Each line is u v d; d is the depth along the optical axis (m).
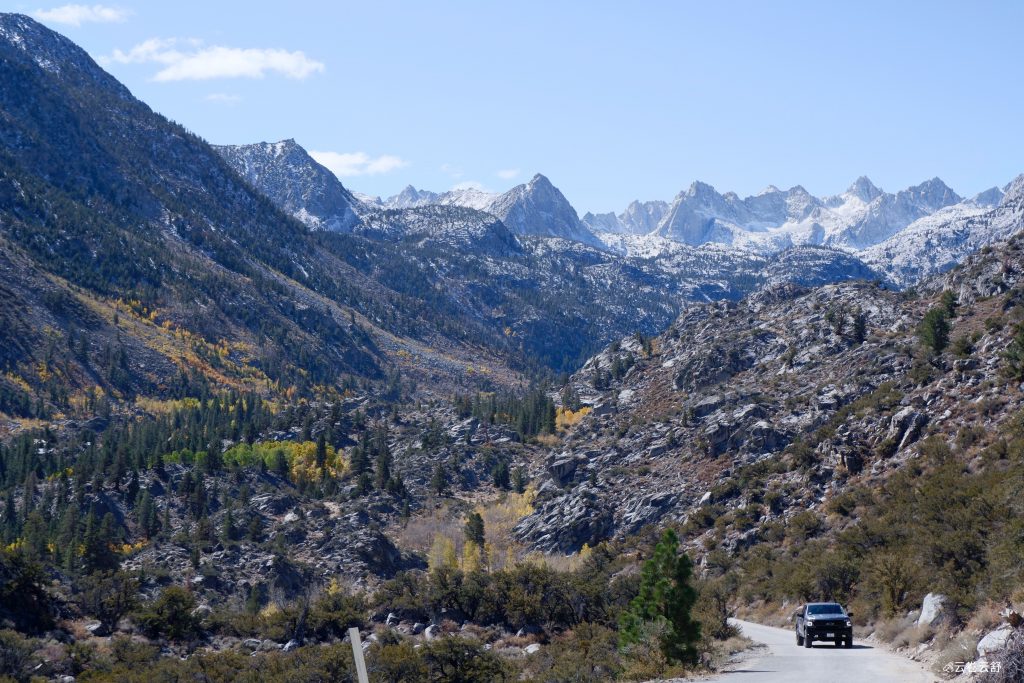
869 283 138.12
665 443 112.31
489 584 67.25
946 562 43.25
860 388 99.44
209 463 134.88
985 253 115.44
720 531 82.44
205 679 46.84
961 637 32.94
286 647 61.00
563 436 149.00
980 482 55.69
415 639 61.50
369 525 107.94
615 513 100.81
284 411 195.88
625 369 164.88
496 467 137.25
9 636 48.53
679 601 38.72
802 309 137.50
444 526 113.62
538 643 58.53
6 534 106.75
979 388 77.94
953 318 104.94
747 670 34.81
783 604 60.34
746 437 100.56
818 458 85.88
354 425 169.12
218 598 83.06
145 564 89.25
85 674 47.53
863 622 47.28
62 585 62.38
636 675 37.09
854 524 69.19
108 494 120.81
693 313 162.38
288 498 121.12
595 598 62.88
